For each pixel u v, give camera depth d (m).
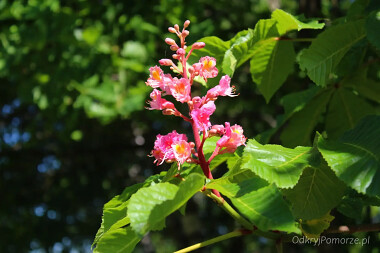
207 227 10.74
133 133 9.20
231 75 2.77
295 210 2.34
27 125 9.44
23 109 9.56
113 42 6.25
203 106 2.17
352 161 2.01
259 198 1.87
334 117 3.67
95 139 9.33
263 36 2.97
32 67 6.42
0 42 6.48
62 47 6.23
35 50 6.35
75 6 6.57
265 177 1.94
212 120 9.12
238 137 2.17
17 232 9.39
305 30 5.38
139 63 6.11
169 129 8.04
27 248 9.35
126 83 6.25
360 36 2.76
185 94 2.18
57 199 9.38
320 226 2.36
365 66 3.49
